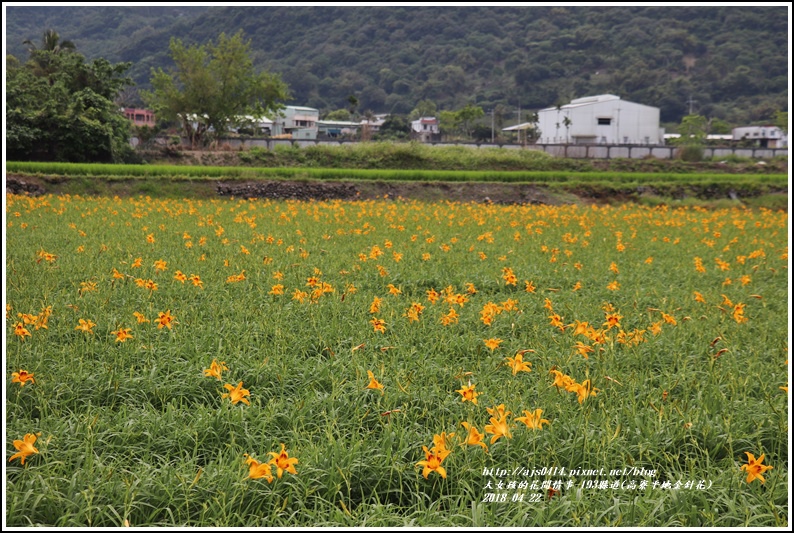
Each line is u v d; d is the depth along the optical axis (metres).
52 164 30.59
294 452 4.93
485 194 34.28
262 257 12.66
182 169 32.88
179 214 20.52
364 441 5.18
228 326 8.01
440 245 15.63
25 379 5.34
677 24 142.25
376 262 12.84
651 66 130.00
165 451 5.20
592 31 143.75
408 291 10.95
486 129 98.00
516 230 19.47
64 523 4.21
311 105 134.12
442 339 7.66
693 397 6.34
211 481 4.63
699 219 25.30
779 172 49.91
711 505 4.65
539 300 10.02
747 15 138.12
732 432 5.49
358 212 23.52
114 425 5.45
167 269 11.37
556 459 5.01
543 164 48.56
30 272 10.52
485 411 5.86
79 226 16.73
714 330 8.40
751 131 92.25
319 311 8.57
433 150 48.19
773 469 5.04
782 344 7.82
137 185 29.91
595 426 5.53
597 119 88.81
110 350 6.93
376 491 4.85
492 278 11.80
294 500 4.59
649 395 6.15
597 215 25.27
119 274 9.37
